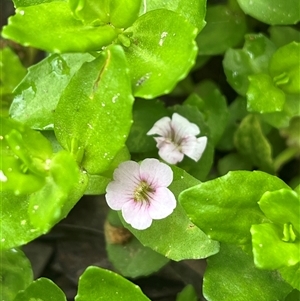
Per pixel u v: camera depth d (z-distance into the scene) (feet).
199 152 0.19
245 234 0.15
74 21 0.15
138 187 0.16
